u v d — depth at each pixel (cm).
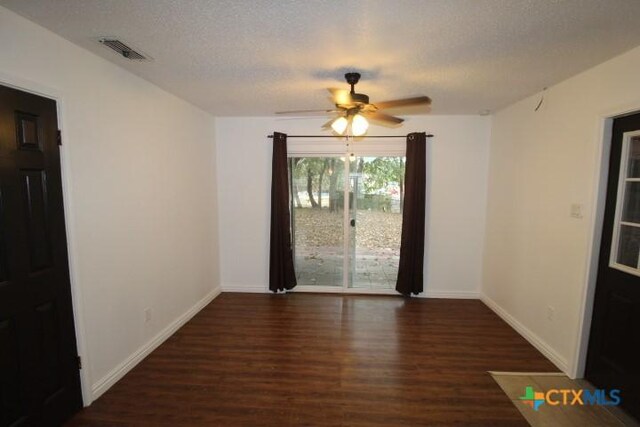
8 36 159
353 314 363
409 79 259
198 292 372
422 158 388
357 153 411
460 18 164
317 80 264
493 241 379
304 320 347
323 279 441
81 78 203
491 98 314
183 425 195
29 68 169
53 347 188
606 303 223
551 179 273
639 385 198
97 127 217
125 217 246
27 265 172
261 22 170
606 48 197
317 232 437
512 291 335
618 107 206
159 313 293
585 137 235
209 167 400
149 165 276
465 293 416
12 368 166
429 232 411
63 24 173
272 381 238
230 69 240
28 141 171
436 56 212
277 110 376
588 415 205
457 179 402
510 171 342
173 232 316
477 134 394
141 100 263
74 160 199
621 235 215
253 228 429
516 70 237
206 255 393
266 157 419
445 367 258
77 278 202
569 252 250
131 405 212
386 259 432
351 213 429
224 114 400
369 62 224
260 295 425
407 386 234
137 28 177
